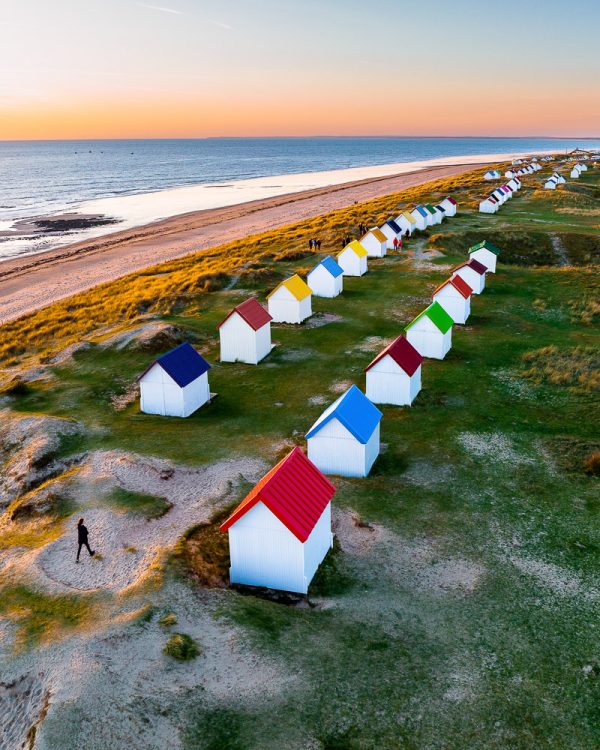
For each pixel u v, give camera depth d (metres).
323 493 20.39
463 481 25.12
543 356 38.50
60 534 21.62
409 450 27.78
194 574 19.03
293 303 45.16
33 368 39.75
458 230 73.94
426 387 34.38
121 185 190.50
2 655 15.82
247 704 14.44
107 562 19.86
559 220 81.06
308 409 32.28
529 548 20.97
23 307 60.34
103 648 15.71
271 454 27.52
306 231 82.50
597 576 19.56
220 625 16.78
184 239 92.44
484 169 167.62
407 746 13.73
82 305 57.50
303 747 13.53
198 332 43.94
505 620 17.69
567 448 27.53
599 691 15.32
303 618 17.66
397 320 45.66
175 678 14.92
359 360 38.53
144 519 22.14
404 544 21.17
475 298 51.06
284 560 18.75
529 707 14.82
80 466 26.80
